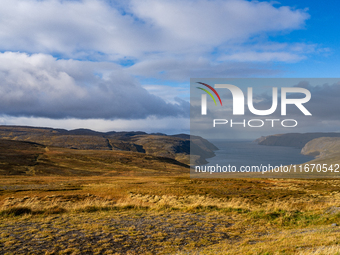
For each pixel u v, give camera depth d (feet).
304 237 37.50
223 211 67.15
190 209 68.69
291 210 64.28
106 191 120.57
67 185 159.63
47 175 285.43
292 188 138.51
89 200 81.00
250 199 96.48
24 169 302.45
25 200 79.56
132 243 40.68
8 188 136.77
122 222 53.47
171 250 37.81
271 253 30.12
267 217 59.00
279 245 33.86
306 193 115.75
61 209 64.13
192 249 38.34
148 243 40.96
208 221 56.34
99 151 540.11
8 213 58.03
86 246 38.42
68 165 361.92
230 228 50.75
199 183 172.65
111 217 57.88
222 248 37.45
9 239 40.04
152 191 119.96
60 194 101.24
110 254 35.83
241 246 37.96
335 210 58.59
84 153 484.74
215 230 49.57
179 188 136.56
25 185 155.12
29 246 37.40
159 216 60.44
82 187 146.82
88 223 51.55
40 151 463.83
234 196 104.53
